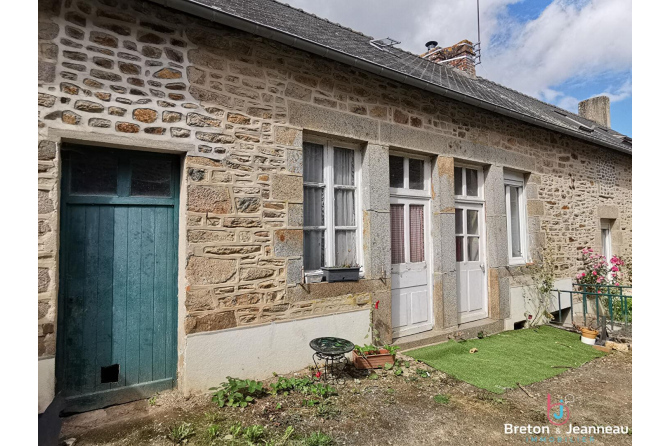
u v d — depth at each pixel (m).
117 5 2.80
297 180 3.57
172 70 2.99
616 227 7.91
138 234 3.03
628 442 2.53
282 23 3.89
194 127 3.06
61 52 2.58
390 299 4.20
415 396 3.15
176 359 3.14
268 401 2.95
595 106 11.37
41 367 2.43
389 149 4.46
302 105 3.65
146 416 2.69
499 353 4.37
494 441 2.51
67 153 2.76
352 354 3.85
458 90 4.91
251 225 3.29
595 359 4.25
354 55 3.61
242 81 3.32
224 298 3.12
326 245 3.96
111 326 2.90
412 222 4.77
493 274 5.44
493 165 5.49
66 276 2.74
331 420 2.70
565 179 6.70
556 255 6.38
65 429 2.52
